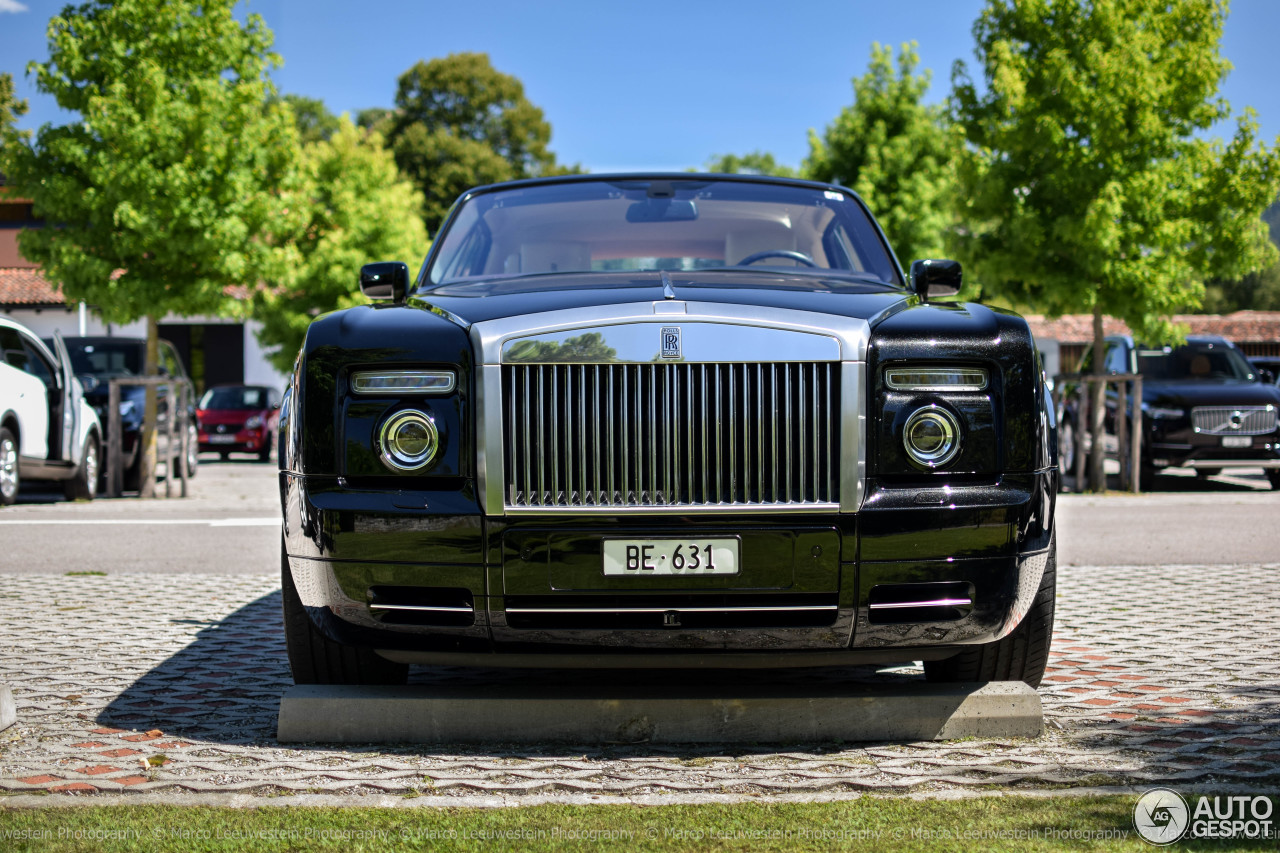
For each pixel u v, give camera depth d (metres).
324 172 25.73
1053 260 13.76
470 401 3.22
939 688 3.65
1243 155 13.15
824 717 3.52
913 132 26.64
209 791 3.02
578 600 3.22
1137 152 13.26
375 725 3.53
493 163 54.81
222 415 22.55
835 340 3.19
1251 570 7.07
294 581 3.48
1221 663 4.57
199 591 6.45
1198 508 11.02
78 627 5.40
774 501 3.19
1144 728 3.62
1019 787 3.03
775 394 3.18
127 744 3.50
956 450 3.24
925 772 3.17
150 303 12.83
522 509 3.19
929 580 3.22
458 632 3.29
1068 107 13.20
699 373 3.19
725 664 3.39
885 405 3.22
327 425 3.32
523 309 3.32
